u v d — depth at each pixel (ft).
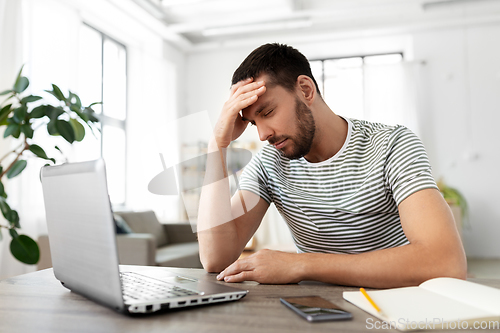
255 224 3.74
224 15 17.19
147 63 18.79
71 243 2.15
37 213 11.01
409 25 17.61
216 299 2.08
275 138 3.20
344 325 1.73
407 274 2.41
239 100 2.92
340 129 3.61
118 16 15.75
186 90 21.44
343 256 2.60
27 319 1.88
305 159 3.73
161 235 12.07
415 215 2.78
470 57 17.75
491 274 12.97
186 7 16.53
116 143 17.33
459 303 1.92
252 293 2.36
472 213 17.42
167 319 1.84
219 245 3.21
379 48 19.42
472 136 17.61
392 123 18.25
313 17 17.39
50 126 7.25
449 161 17.78
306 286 2.56
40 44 12.06
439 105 17.95
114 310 2.02
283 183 3.80
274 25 17.20
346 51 19.75
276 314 1.91
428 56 18.15
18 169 7.56
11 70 10.44
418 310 1.81
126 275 2.71
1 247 9.90
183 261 10.37
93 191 1.84
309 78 3.27
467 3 16.10
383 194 3.36
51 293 2.42
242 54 20.79
